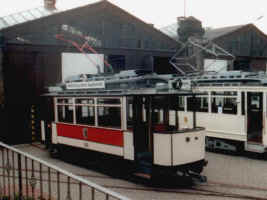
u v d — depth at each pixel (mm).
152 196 6984
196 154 7820
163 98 8125
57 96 10836
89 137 9469
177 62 19438
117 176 8789
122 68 17797
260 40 24500
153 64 18609
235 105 11148
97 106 9062
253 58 24422
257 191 7266
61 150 11055
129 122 8125
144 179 8344
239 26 24062
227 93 11383
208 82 12227
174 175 7559
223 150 12469
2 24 14539
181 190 7414
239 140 11070
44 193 6938
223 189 7441
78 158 10359
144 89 7766
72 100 10133
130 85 8695
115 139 8516
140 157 7969
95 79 10391
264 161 10453
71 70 16000
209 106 12055
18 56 14070
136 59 17812
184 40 21469
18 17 15836
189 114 12664
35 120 14766
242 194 7066
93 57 16750
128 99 8094
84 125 9633
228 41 22516
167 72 19703
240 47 23281
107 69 17219
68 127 10391
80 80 11047
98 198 6922
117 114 8414
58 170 4172
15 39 13844
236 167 9625
